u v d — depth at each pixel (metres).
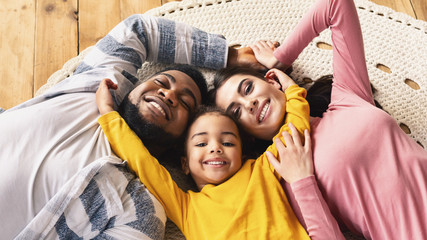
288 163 1.10
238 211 1.05
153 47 1.42
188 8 1.61
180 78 1.28
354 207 1.05
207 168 1.14
